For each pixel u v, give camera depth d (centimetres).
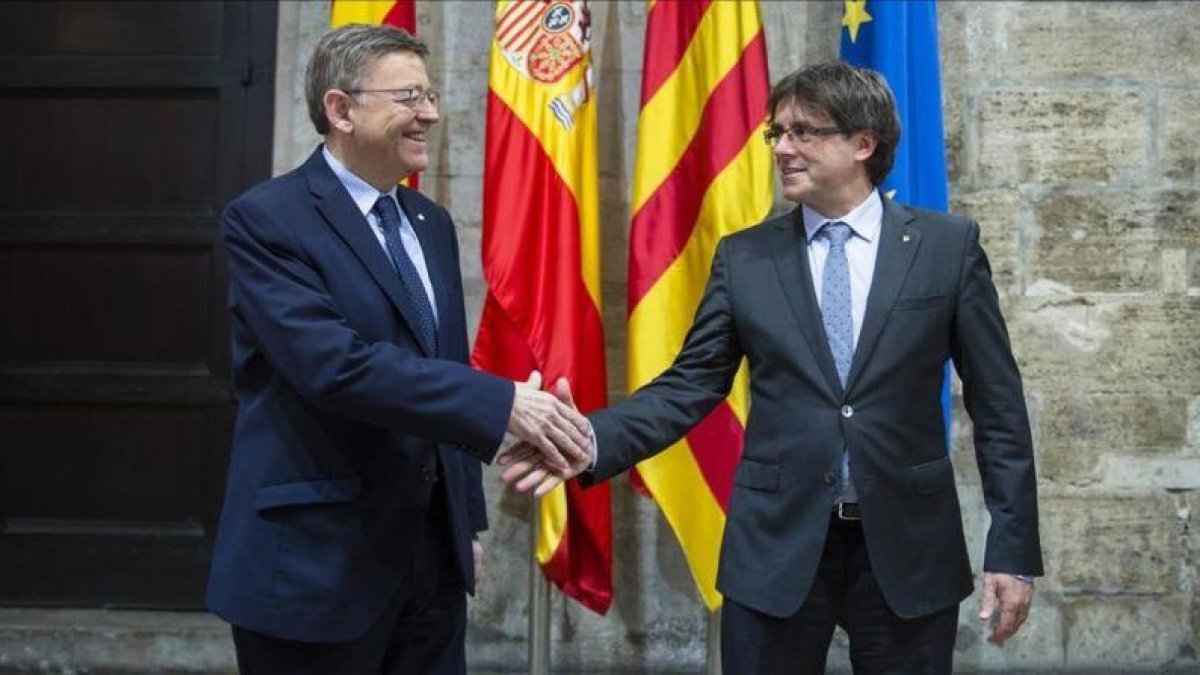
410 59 204
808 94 209
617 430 216
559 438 206
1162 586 365
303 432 197
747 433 215
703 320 224
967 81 371
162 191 397
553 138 340
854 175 212
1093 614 364
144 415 396
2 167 398
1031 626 364
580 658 372
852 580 205
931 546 204
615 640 372
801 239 216
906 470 203
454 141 379
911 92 341
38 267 398
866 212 215
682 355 228
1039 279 369
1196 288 368
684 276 341
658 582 372
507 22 344
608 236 377
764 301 212
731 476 338
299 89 382
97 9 398
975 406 212
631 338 339
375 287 201
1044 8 371
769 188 336
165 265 397
